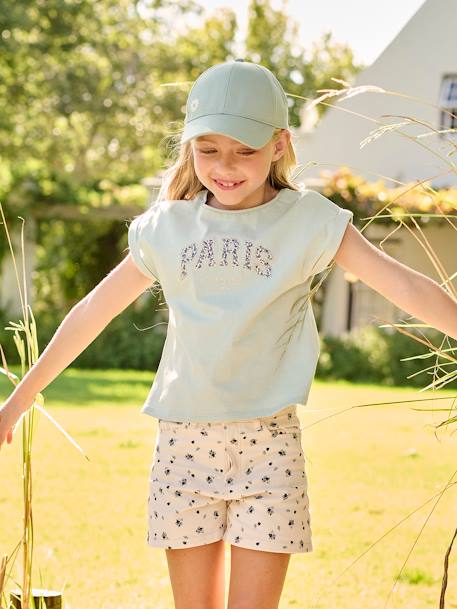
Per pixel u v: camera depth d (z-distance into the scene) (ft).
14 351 51.03
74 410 32.04
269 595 7.80
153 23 89.81
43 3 75.51
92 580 12.86
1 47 71.51
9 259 55.31
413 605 12.09
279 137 8.40
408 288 7.68
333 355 50.11
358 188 47.65
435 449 25.54
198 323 8.10
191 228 8.34
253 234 8.11
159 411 8.25
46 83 81.92
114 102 87.81
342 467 22.47
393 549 14.98
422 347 48.26
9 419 8.14
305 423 30.60
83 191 56.95
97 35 82.64
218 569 8.26
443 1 55.36
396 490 19.79
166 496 8.15
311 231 8.01
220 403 7.99
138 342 52.95
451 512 17.84
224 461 7.99
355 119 57.06
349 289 55.16
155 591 12.51
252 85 8.07
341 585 12.92
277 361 8.05
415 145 54.80
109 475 20.61
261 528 7.80
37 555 13.94
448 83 55.31
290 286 8.05
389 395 40.19
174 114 90.89
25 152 84.38
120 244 64.75
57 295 64.64
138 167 94.17
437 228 50.37
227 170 7.96
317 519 16.93
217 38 93.61
